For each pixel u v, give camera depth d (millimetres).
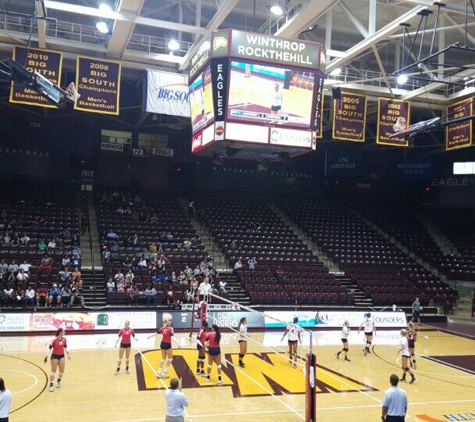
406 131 18734
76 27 26844
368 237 35312
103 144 35062
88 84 21547
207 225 33125
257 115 12875
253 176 40125
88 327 21219
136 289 23812
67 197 32625
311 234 34438
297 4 20031
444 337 23438
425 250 34969
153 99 23000
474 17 22703
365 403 12156
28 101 20500
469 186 36625
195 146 14281
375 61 30000
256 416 10914
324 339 21781
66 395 12109
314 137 13406
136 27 27000
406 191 39906
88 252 28203
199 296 23188
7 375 13859
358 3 23312
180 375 14305
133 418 10531
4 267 23422
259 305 25359
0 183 32750
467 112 24500
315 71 13422
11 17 24109
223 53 12750
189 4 24578
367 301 28156
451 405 12242
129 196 34844
